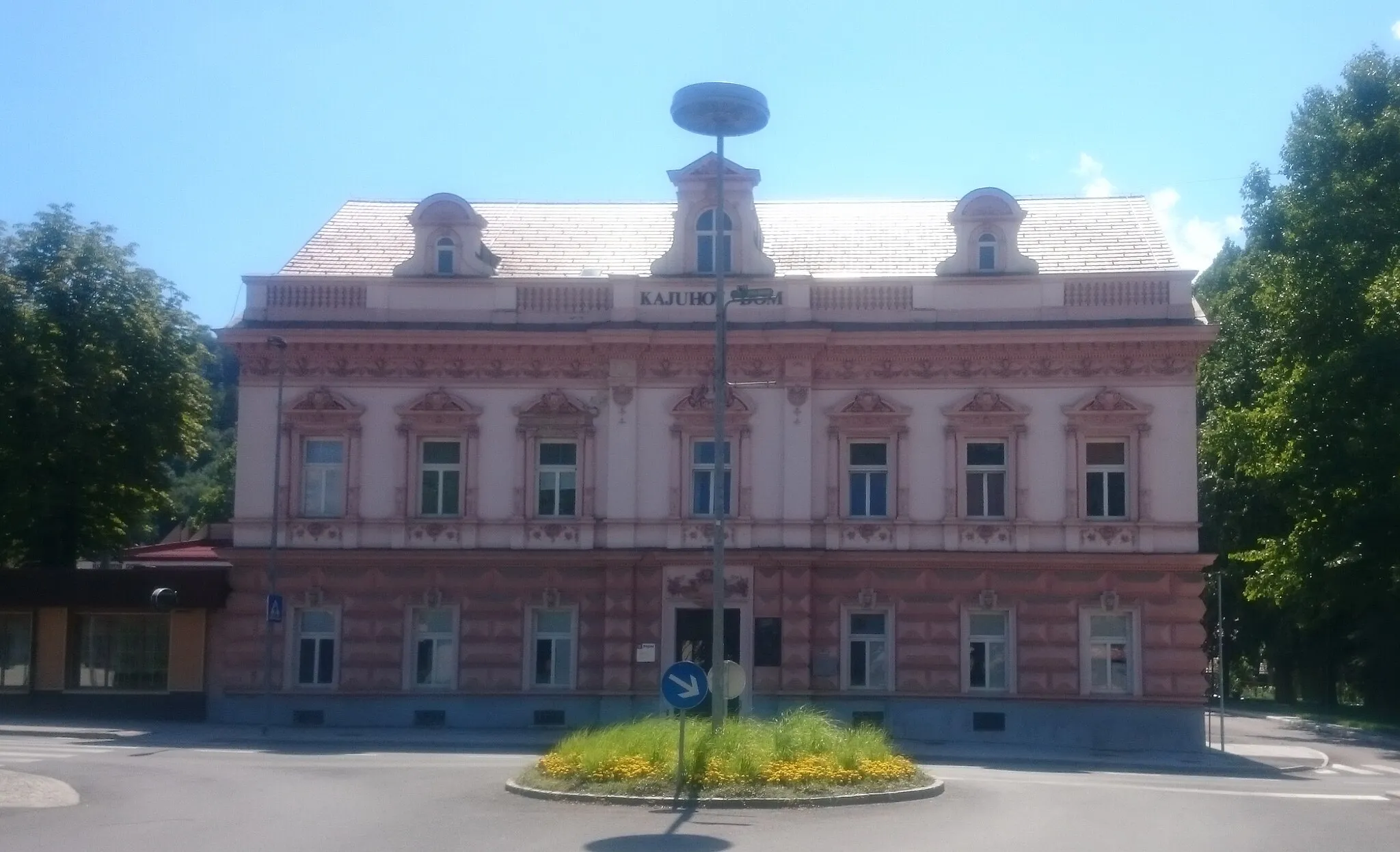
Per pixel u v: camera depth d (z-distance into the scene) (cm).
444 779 2520
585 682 3891
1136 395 3831
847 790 2192
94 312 4791
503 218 4509
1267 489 5091
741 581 3847
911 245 4238
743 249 4000
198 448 5194
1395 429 4144
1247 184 5331
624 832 1848
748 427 3922
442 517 3972
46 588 4125
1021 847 1750
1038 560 3794
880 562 3844
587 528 3934
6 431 4538
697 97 2709
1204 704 3738
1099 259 4072
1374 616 5297
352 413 3988
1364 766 3488
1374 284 4175
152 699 4103
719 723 2434
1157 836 1889
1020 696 3788
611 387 3947
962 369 3897
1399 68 4703
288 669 3950
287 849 1697
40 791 2302
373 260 4278
